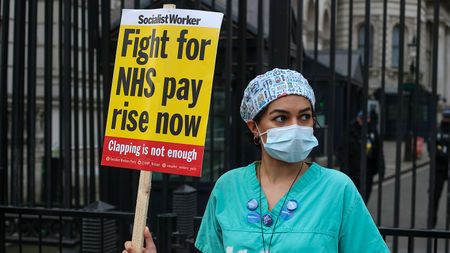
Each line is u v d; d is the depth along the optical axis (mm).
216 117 6098
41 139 8977
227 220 2025
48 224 5539
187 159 2416
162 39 2520
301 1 3588
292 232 1901
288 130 1959
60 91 5246
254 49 5469
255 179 2057
